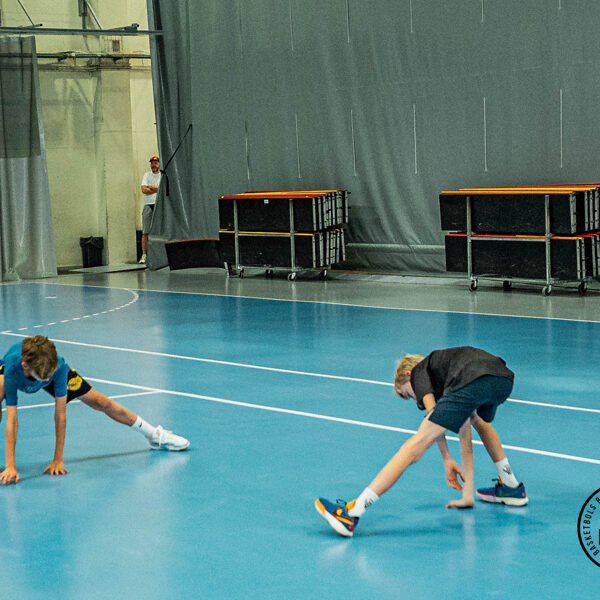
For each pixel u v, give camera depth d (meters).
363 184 19.02
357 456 6.91
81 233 24.03
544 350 10.68
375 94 18.58
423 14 17.67
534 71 16.31
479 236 16.16
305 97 19.78
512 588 4.56
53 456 7.08
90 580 4.82
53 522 5.70
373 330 12.48
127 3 24.12
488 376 5.28
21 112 20.86
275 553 5.12
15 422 6.48
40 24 20.62
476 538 5.24
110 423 8.05
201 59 21.67
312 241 18.34
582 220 15.08
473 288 16.38
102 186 23.83
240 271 19.78
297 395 8.91
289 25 19.88
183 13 21.91
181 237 22.33
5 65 20.78
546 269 15.30
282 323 13.38
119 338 12.48
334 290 17.17
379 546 5.17
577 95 15.83
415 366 5.54
